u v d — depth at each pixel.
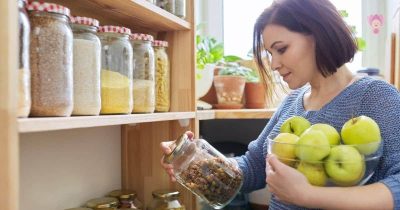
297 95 1.02
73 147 0.96
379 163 0.75
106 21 0.98
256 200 1.51
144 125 1.15
